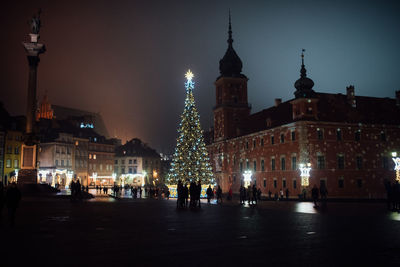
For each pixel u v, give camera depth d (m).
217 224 19.83
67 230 17.11
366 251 12.11
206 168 57.25
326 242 13.91
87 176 126.25
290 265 10.11
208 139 113.00
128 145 151.38
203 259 10.85
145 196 67.06
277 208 34.16
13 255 11.38
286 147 69.12
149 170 149.25
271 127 74.81
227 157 94.81
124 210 29.50
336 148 65.44
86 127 148.12
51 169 111.38
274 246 13.04
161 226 18.80
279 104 83.38
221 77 95.31
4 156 92.31
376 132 68.69
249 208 33.91
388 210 31.23
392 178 68.19
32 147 51.50
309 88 66.75
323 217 24.30
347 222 20.98
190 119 57.16
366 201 51.75
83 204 37.06
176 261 10.59
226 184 94.56
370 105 73.25
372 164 67.19
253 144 81.88
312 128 64.88
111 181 137.12
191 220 21.92
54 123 126.44
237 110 95.62
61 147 115.81
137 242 13.84
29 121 51.59
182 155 56.66
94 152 130.62
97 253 11.72
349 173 65.31
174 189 57.66
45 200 42.66
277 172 71.81
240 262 10.47
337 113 68.25
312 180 63.09
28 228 17.80
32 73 51.91
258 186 78.88
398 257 11.18
